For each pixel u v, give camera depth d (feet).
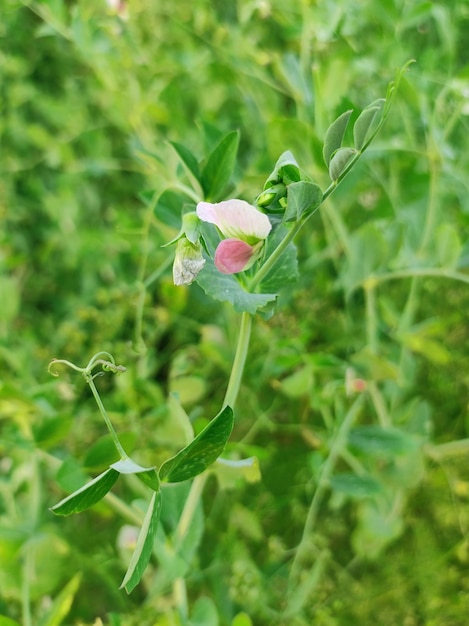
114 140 2.10
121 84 1.81
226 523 1.63
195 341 1.82
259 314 1.23
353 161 1.13
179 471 1.14
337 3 1.61
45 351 1.73
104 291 1.71
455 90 1.53
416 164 1.63
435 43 1.82
